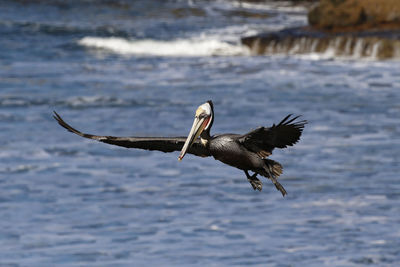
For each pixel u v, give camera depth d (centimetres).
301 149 2197
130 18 5903
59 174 1950
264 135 546
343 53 4138
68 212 1628
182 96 3109
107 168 2023
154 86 3350
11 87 3309
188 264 1328
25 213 1616
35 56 4253
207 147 580
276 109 2808
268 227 1523
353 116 2673
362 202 1681
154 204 1683
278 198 1731
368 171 1941
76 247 1421
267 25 5684
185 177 1928
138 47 4603
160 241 1446
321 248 1403
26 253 1387
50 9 6278
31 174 1944
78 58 4228
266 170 560
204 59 4191
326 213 1609
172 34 5062
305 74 3603
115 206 1669
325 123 2558
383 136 2353
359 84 3328
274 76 3566
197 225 1540
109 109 2859
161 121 2634
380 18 4228
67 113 2783
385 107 2830
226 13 6266
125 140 578
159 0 6806
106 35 4978
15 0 6606
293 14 6391
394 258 1353
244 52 4409
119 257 1367
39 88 3294
